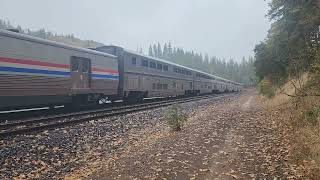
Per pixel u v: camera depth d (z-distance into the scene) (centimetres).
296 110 1490
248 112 2180
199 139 1187
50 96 1836
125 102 3030
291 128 1262
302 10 1570
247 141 1138
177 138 1225
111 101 2739
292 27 1853
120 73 2734
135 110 2250
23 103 1661
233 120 1708
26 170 875
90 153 1071
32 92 1689
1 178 802
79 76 2100
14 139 1178
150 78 3269
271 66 3231
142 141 1273
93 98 2361
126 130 1527
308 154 869
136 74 2959
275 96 2708
